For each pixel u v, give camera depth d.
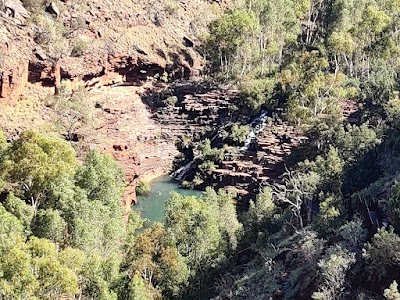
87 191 37.34
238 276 36.91
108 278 28.75
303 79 72.19
